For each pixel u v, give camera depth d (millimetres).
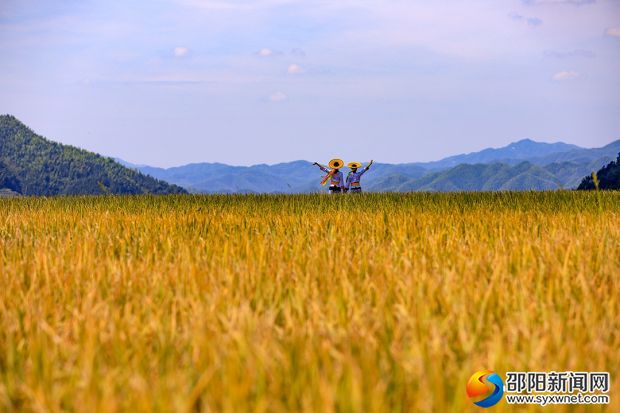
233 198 37531
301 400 6258
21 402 6746
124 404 6074
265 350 7188
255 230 19844
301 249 15281
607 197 31766
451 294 9875
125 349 7703
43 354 7398
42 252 14922
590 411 6258
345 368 6402
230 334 7738
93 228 21469
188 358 7344
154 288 10969
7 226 23094
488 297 9508
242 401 5945
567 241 15586
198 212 27125
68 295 10609
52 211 30125
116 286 11055
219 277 11336
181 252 14812
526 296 9727
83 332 8266
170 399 6020
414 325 7980
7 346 8008
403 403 6227
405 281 10609
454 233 17922
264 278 11492
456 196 34750
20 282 11500
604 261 13281
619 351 7648
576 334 7988
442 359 7215
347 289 10172
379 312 8820
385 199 33406
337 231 19734
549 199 31484
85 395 6164
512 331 7996
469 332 8242
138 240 17656
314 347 7215
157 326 8375
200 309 8914
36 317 8938
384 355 7277
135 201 35844
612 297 9898
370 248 15688
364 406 5844
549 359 7184
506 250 14203
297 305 9531
